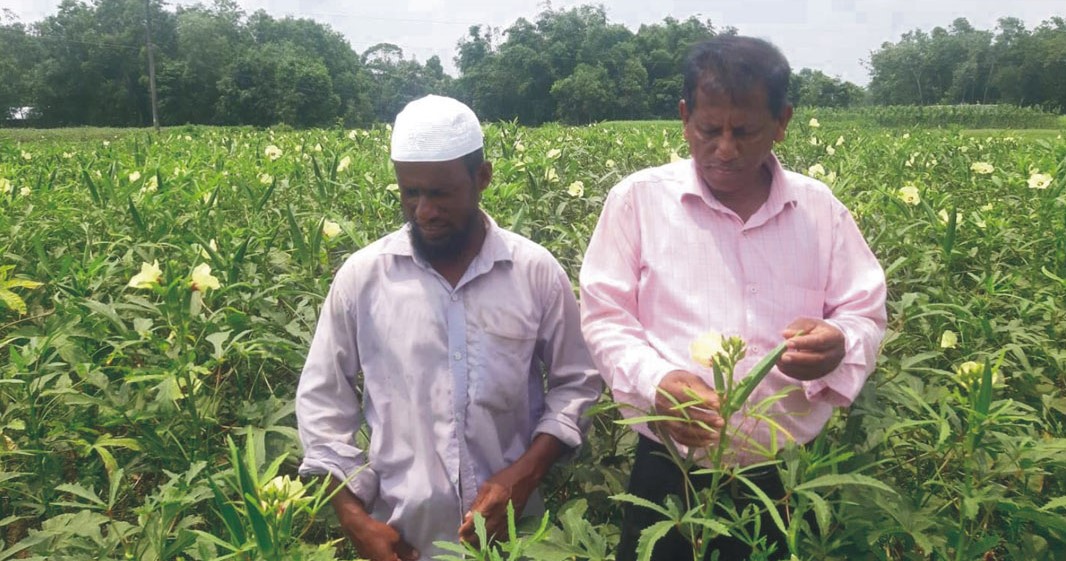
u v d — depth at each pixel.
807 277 2.02
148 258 3.68
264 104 81.25
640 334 2.06
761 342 1.96
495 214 4.34
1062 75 98.75
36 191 5.59
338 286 2.14
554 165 6.80
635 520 2.19
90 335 2.87
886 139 11.32
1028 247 4.05
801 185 2.06
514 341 2.09
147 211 4.43
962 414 2.26
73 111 86.50
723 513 2.07
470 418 2.05
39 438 2.54
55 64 83.06
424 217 1.94
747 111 1.82
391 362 2.07
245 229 3.93
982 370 1.93
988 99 117.00
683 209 2.04
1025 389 2.77
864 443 2.34
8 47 84.19
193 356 2.51
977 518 2.24
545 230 4.59
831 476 1.68
